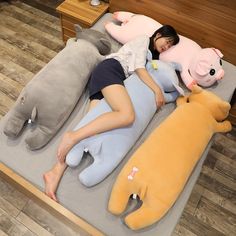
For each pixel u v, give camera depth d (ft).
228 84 5.13
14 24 7.57
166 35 5.07
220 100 4.43
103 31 5.83
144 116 4.33
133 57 4.80
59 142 4.22
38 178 3.92
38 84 4.19
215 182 5.36
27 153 4.10
